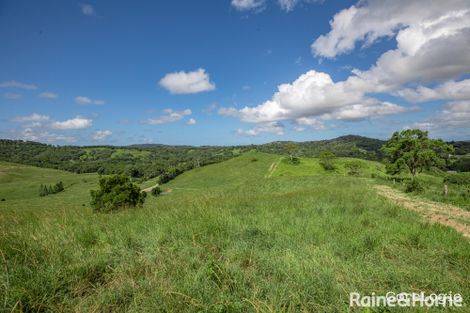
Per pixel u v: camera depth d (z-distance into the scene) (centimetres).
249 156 11012
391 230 670
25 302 309
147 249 477
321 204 1080
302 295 339
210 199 1171
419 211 1173
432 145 3903
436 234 656
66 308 312
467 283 403
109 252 463
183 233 561
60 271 379
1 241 485
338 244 546
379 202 1208
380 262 466
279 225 694
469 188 2053
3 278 350
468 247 571
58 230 578
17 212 882
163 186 9188
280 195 1509
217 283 366
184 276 377
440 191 2069
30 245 461
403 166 4022
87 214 880
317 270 403
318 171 8394
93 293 352
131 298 331
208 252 472
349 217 813
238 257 459
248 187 4125
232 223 666
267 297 334
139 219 729
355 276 396
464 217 1076
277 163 9725
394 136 4172
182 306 309
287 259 440
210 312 297
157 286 347
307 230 642
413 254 517
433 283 393
